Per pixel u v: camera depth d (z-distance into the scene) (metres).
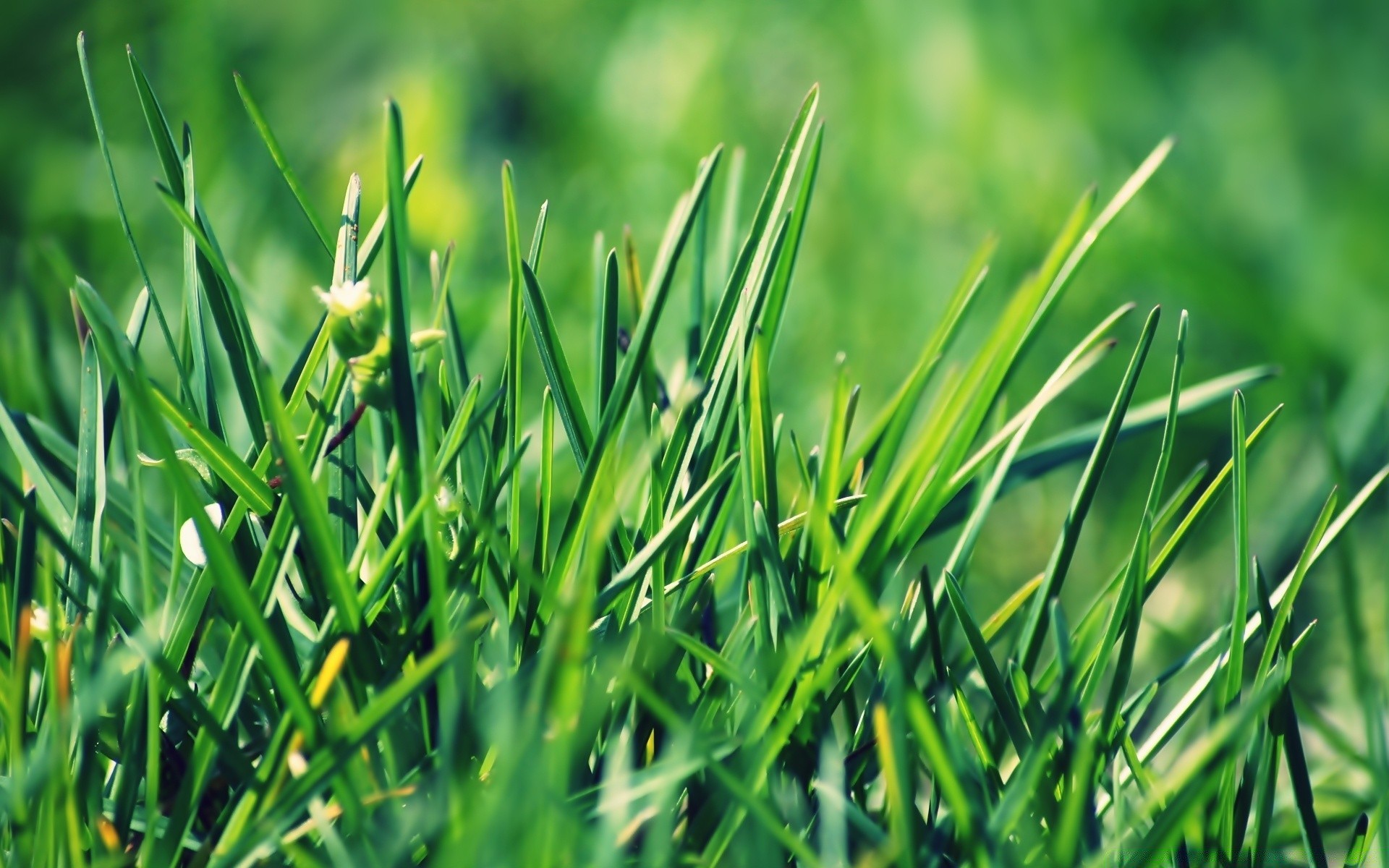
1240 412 0.52
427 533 0.50
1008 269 1.13
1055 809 0.51
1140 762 0.52
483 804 0.49
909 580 0.68
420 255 1.04
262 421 0.53
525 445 0.52
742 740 0.50
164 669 0.49
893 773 0.49
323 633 0.51
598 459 0.52
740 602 0.54
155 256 0.99
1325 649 0.67
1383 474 0.52
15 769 0.50
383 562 0.50
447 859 0.48
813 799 0.52
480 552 0.52
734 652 0.53
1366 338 1.03
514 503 0.53
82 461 0.52
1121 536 0.82
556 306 1.01
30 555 0.51
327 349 0.54
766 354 0.54
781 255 0.54
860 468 0.55
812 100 0.54
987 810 0.51
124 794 0.50
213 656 0.54
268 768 0.50
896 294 1.10
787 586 0.52
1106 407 1.00
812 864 0.49
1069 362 0.53
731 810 0.50
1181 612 0.75
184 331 0.54
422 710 0.52
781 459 0.70
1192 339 1.07
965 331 1.05
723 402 0.54
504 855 0.48
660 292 0.52
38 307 0.63
